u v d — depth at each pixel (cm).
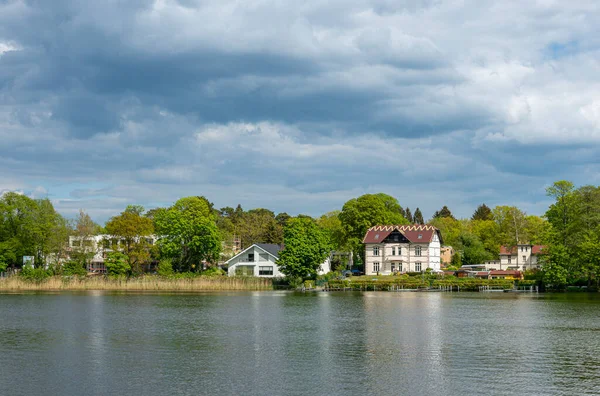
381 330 6091
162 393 3541
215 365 4278
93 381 3806
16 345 5109
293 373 4031
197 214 14988
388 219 17338
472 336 5678
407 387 3669
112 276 13612
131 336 5638
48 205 15012
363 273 17100
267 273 15850
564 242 13588
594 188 13338
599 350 4919
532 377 3931
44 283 13175
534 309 8675
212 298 10725
